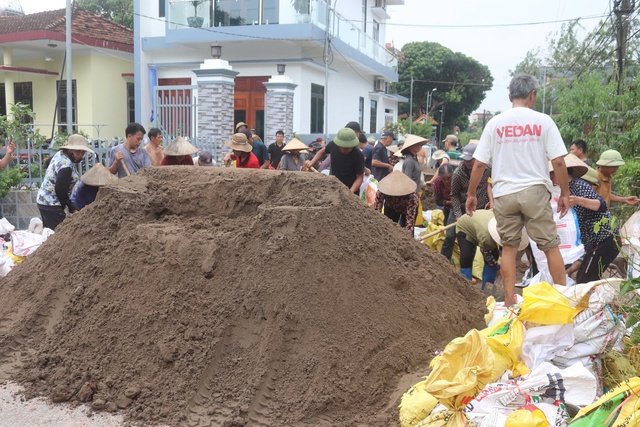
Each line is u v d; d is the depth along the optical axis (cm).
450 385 274
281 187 476
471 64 5088
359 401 357
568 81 1908
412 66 4881
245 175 487
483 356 284
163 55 1955
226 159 920
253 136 1038
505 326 348
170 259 426
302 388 354
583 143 755
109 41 1869
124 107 2014
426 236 671
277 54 1891
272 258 400
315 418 341
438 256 527
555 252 501
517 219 506
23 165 1026
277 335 371
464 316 470
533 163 493
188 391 360
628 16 1338
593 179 655
